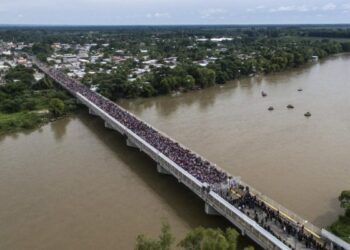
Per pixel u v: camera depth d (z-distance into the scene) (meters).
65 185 105.69
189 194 98.50
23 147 140.12
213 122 158.12
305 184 98.12
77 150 134.50
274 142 130.12
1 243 80.50
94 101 179.75
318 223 80.62
